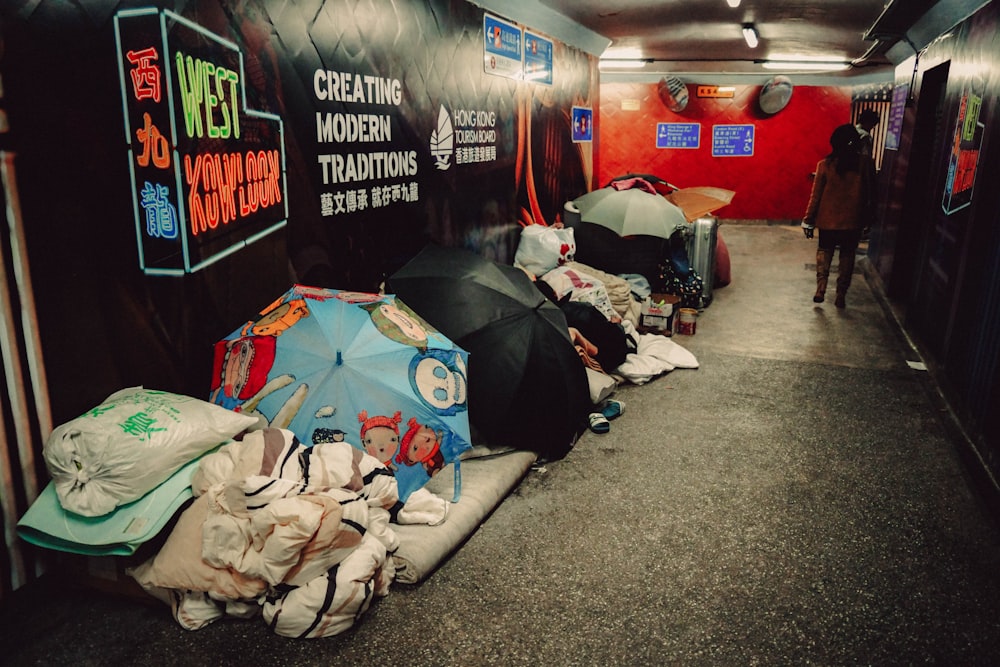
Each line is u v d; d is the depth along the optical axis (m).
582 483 3.44
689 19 6.81
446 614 2.46
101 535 2.18
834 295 7.68
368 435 2.56
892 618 2.46
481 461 3.42
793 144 12.40
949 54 5.63
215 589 2.25
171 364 2.72
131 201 2.47
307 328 2.73
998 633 2.38
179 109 2.60
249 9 2.91
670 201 7.16
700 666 2.23
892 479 3.50
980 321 4.02
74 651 2.23
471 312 3.45
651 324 5.93
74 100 2.25
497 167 5.57
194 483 2.32
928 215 5.86
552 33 6.55
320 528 2.21
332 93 3.49
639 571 2.72
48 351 2.28
